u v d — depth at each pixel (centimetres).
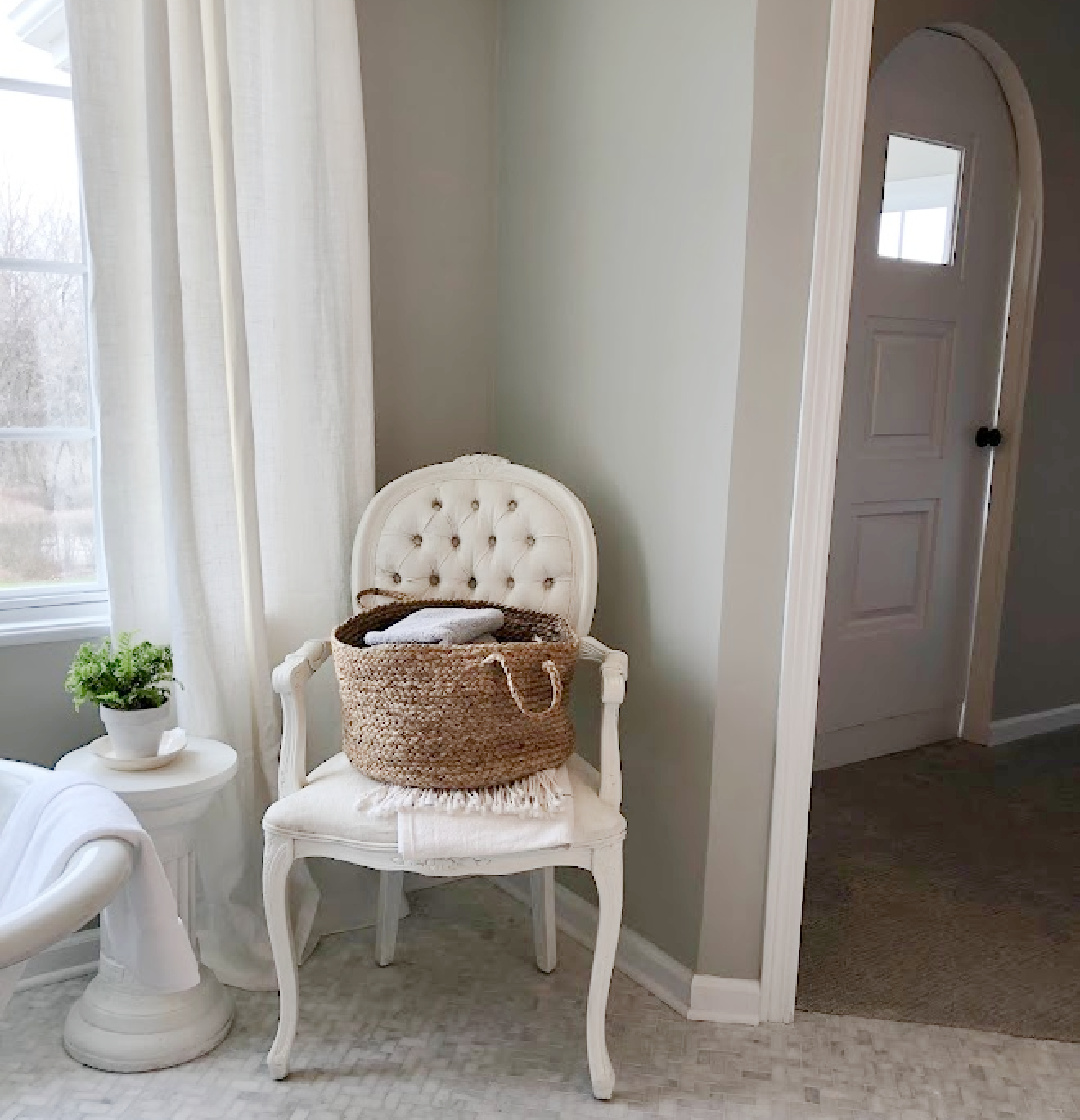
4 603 211
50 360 215
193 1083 188
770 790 203
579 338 230
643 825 222
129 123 196
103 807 134
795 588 195
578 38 222
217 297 204
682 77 198
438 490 225
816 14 181
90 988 199
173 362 198
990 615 354
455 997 215
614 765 188
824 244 185
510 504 222
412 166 242
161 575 213
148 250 201
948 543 344
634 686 222
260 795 223
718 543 199
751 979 210
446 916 248
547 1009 212
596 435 228
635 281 213
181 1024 194
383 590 222
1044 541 360
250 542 214
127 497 205
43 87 208
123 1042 191
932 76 304
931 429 331
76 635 213
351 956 229
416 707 180
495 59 249
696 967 212
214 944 219
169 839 193
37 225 211
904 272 311
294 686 190
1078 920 251
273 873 183
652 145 206
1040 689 374
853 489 316
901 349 317
